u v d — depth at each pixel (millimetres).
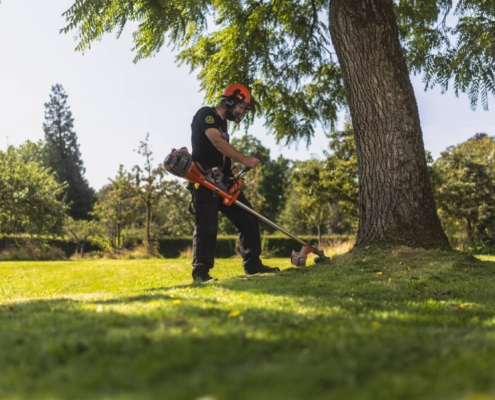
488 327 2801
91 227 33156
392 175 6027
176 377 1794
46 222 26641
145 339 2291
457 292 4324
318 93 9453
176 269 10203
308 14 9203
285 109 9297
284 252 29062
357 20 6184
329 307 3279
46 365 2074
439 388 1595
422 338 2311
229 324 2607
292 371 1770
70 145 57594
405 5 8727
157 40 6379
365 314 3109
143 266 11000
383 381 1659
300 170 23062
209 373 1788
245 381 1691
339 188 22203
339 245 16469
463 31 7262
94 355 2117
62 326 2617
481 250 19656
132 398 1602
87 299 4020
